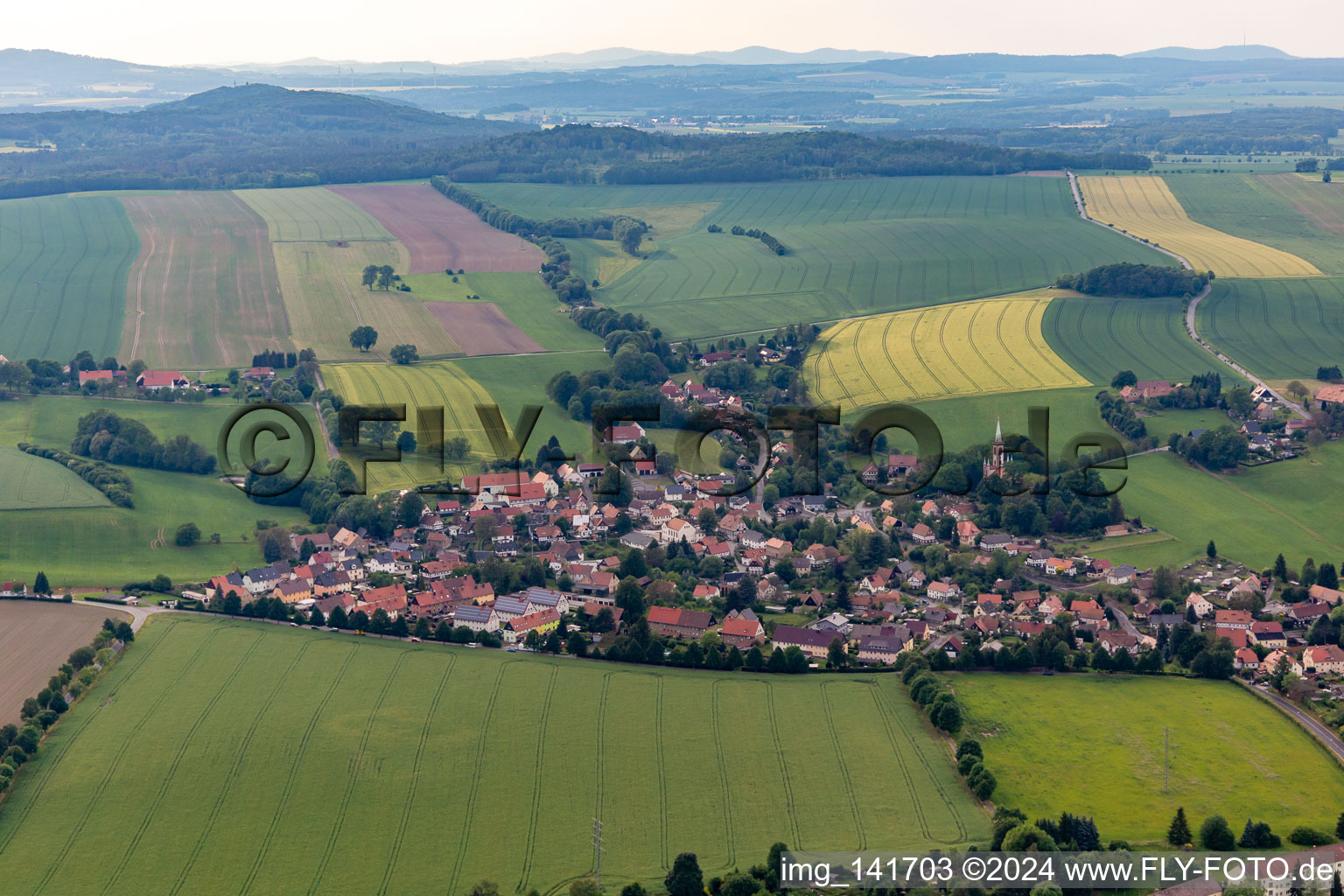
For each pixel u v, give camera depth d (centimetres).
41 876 19288
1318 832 19412
